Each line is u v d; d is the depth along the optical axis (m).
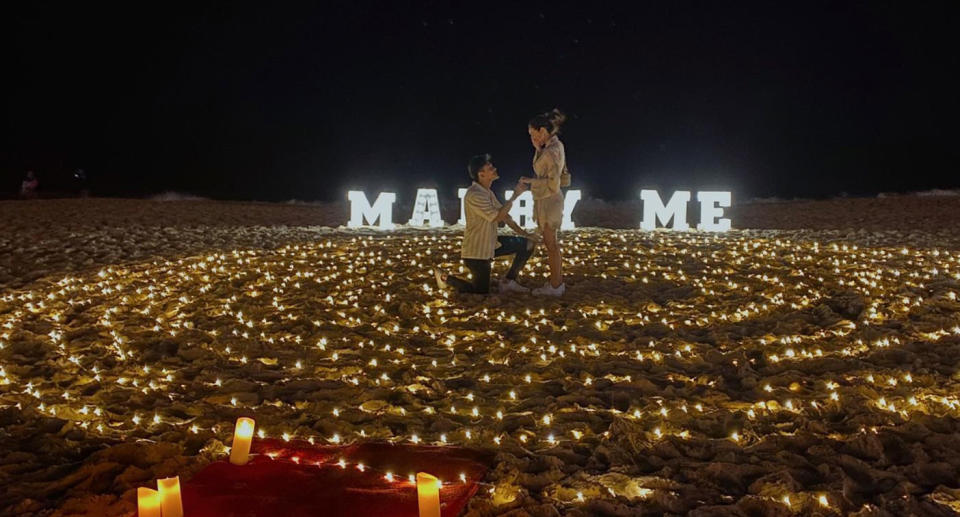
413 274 12.07
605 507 4.76
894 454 5.50
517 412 6.47
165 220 19.73
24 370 7.51
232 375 7.40
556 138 10.45
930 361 7.43
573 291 10.90
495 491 5.03
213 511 4.71
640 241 15.87
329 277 11.72
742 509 4.73
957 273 11.66
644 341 8.37
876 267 12.21
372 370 7.61
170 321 9.41
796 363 7.46
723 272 12.10
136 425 6.20
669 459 5.53
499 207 10.49
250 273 12.12
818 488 4.96
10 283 11.45
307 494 4.93
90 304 10.20
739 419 6.09
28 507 4.82
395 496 4.89
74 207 22.17
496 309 9.95
